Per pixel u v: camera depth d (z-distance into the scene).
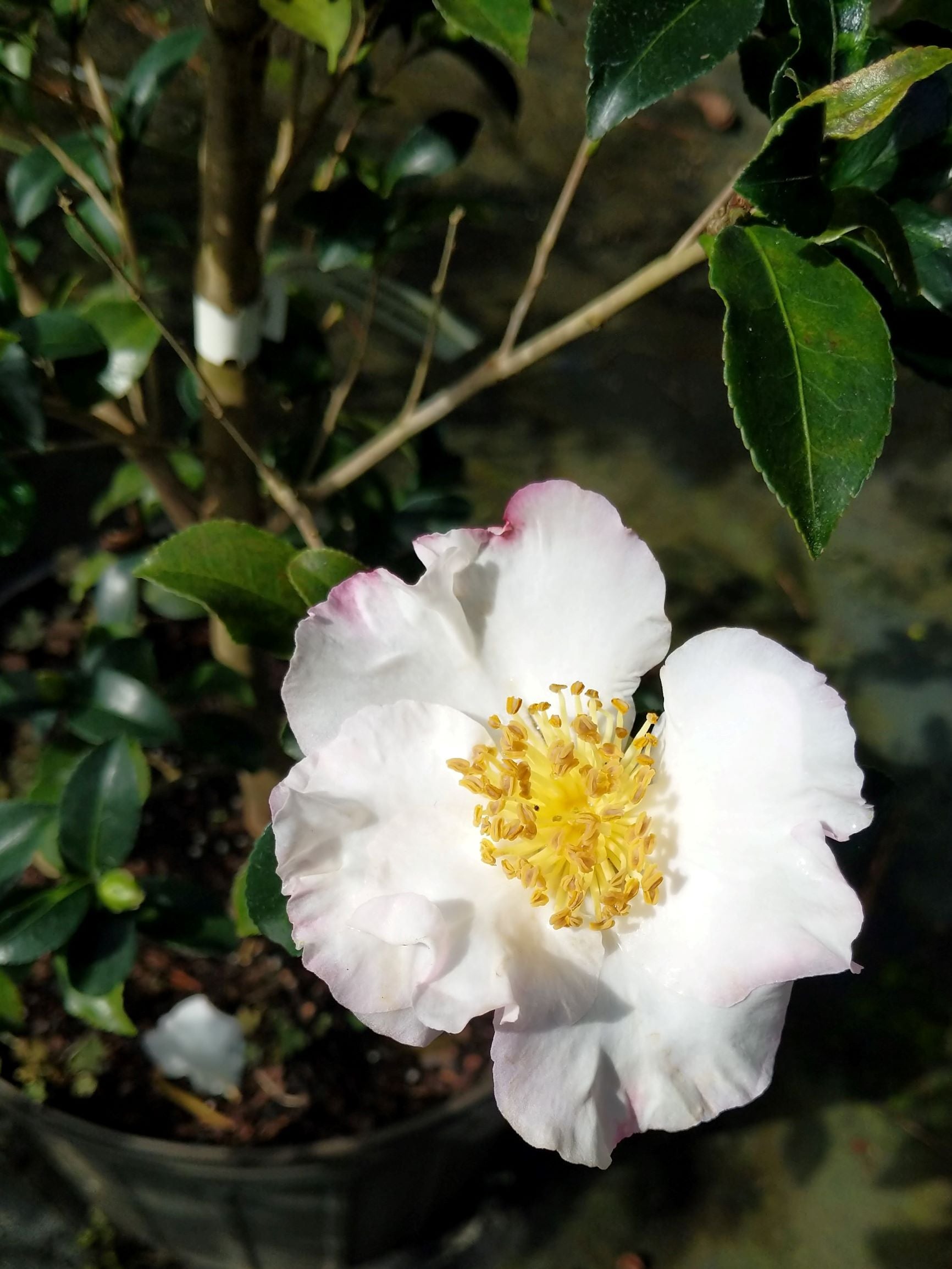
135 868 0.30
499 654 0.15
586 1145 0.14
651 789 0.15
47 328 0.18
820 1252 0.31
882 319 0.12
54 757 0.25
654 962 0.14
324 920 0.14
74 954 0.20
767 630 0.42
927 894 0.37
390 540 0.27
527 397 0.45
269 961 0.29
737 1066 0.14
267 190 0.24
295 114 0.22
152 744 0.23
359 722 0.14
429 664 0.15
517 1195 0.32
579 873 0.15
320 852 0.14
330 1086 0.27
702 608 0.42
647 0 0.12
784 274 0.12
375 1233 0.29
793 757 0.14
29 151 0.26
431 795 0.15
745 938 0.14
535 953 0.15
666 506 0.44
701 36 0.12
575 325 0.18
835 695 0.13
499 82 0.22
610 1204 0.32
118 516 0.39
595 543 0.14
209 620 0.31
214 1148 0.25
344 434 0.30
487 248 0.47
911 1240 0.32
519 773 0.15
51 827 0.22
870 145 0.13
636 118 0.51
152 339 0.20
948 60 0.11
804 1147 0.33
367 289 0.27
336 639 0.15
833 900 0.13
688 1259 0.31
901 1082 0.34
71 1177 0.30
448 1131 0.26
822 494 0.12
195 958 0.29
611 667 0.15
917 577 0.44
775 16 0.14
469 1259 0.31
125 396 0.25
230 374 0.22
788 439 0.12
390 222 0.22
